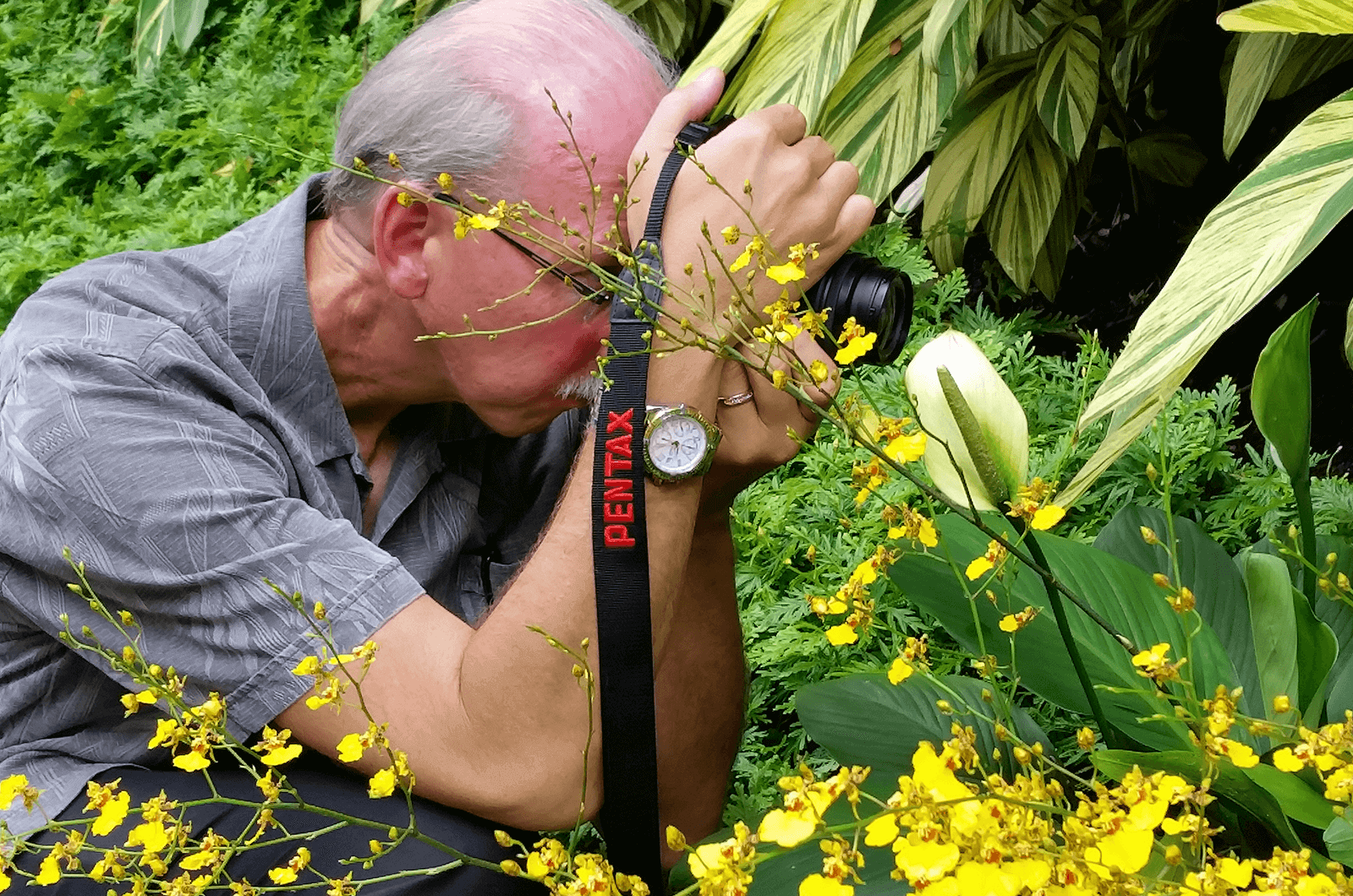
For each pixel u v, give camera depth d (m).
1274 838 1.34
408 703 1.29
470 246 1.33
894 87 1.99
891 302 1.35
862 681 1.46
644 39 1.42
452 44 1.34
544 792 1.29
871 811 1.29
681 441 1.28
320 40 3.56
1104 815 1.12
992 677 1.25
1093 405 1.26
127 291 1.42
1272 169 1.30
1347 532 1.70
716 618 1.54
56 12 4.28
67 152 3.48
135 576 1.31
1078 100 2.12
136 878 1.20
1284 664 1.30
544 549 1.29
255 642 1.30
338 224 1.43
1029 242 2.27
